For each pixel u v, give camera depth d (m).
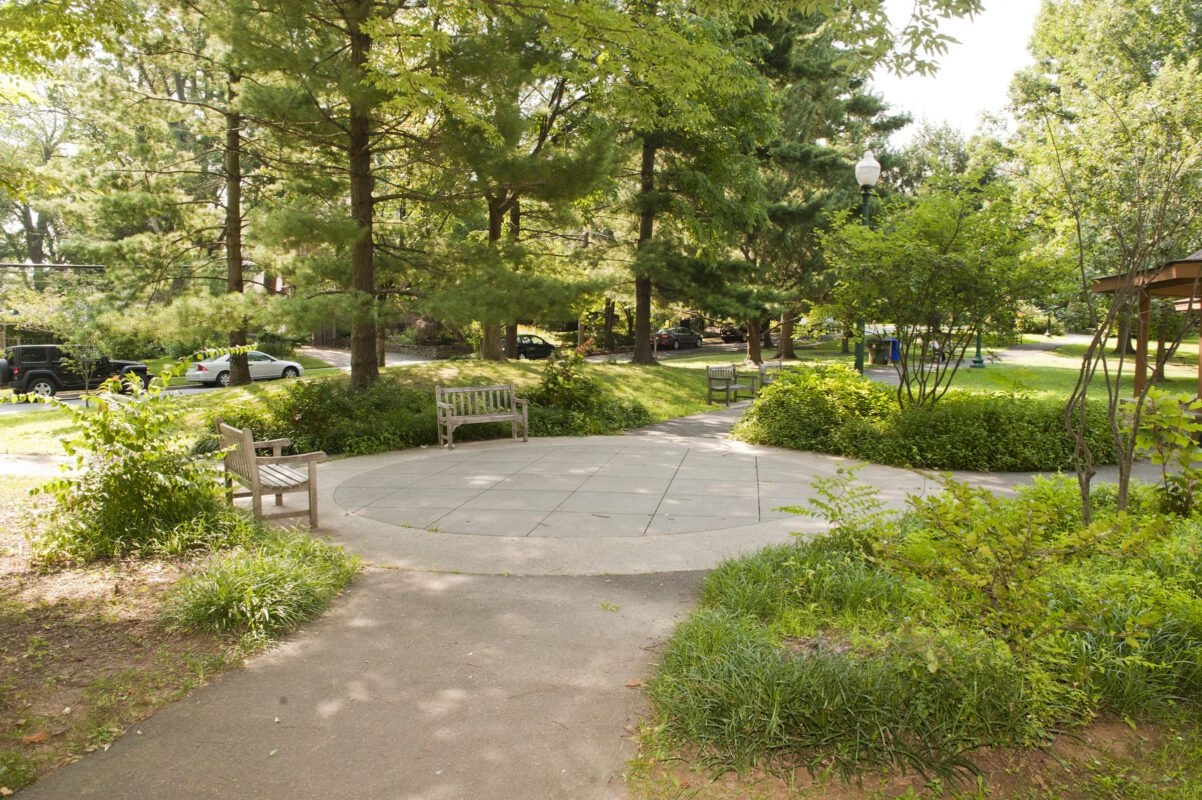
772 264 28.09
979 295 9.52
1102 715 3.21
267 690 3.57
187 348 26.70
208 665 3.79
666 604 4.66
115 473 5.63
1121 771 2.82
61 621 4.30
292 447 10.80
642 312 23.09
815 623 4.05
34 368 23.73
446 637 4.18
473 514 7.03
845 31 5.73
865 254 9.97
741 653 3.42
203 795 2.74
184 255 19.28
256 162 19.95
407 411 12.17
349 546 6.00
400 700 3.46
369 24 7.80
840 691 3.01
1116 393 4.62
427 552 5.83
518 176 12.39
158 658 3.87
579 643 4.08
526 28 11.73
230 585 4.37
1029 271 9.29
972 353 34.19
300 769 2.91
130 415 5.67
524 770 2.90
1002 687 3.00
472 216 15.20
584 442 11.66
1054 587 3.65
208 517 5.79
